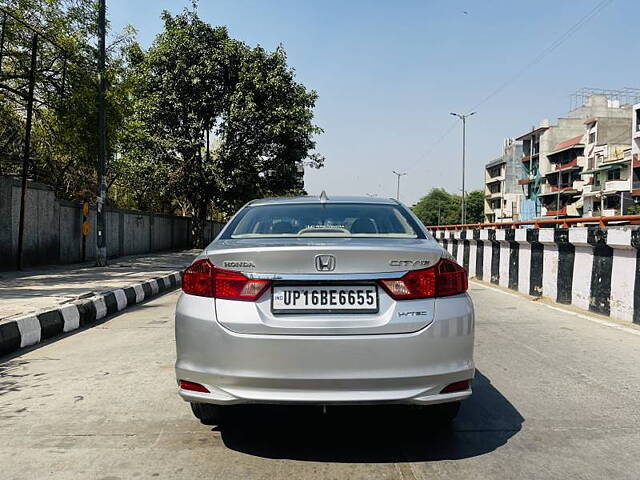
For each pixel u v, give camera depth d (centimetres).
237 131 2656
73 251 1664
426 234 366
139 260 1867
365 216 389
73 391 430
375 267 296
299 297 292
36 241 1436
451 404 335
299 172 2938
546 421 362
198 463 300
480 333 646
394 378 284
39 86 1562
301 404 286
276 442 329
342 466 297
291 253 295
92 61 1600
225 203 2858
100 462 301
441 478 282
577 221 895
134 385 444
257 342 285
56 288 971
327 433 344
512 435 339
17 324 593
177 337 309
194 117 2622
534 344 588
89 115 1577
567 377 464
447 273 305
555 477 283
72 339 644
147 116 2603
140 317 807
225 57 2634
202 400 298
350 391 284
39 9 1520
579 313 779
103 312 808
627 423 358
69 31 1568
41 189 1453
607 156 6138
